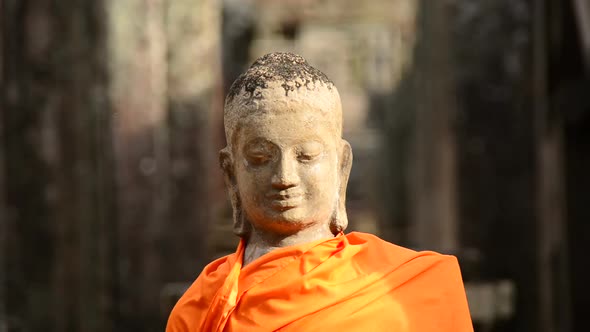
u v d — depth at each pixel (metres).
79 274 13.17
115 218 13.41
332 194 4.76
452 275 4.70
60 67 13.18
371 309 4.45
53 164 13.11
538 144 13.87
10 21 13.13
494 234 13.86
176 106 14.60
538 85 13.95
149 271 13.55
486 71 14.16
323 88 4.68
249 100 4.63
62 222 13.11
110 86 13.49
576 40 13.21
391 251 4.73
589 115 12.39
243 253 4.84
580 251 13.12
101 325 13.23
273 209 4.66
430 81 18.52
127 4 13.68
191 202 14.55
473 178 14.02
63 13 13.23
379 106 37.53
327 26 35.12
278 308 4.45
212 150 14.77
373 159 33.16
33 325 12.96
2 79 13.12
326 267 4.50
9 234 12.98
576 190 13.11
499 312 13.27
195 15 14.64
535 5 13.98
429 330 4.52
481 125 14.09
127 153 13.55
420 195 21.03
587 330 13.09
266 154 4.64
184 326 4.77
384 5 33.31
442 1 15.21
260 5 32.75
